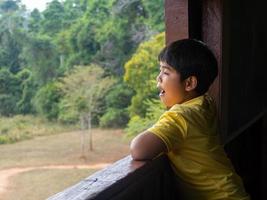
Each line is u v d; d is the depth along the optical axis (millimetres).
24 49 15969
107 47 15820
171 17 1734
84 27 16406
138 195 1098
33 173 11781
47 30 16609
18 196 10336
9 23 16109
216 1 1787
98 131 14812
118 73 15578
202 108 1182
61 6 17141
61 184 11094
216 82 1819
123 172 1032
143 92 14086
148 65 14156
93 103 15141
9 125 14930
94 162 12523
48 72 15844
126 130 14328
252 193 2486
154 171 1157
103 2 16703
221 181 1150
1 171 11906
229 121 1985
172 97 1209
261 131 2680
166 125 1115
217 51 1811
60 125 15328
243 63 2230
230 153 2000
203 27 1822
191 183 1189
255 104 2545
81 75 15328
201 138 1143
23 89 15773
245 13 2234
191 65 1165
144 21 15602
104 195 924
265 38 2748
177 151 1168
